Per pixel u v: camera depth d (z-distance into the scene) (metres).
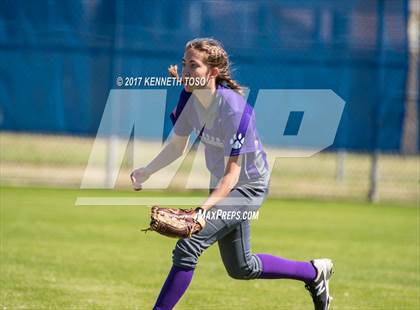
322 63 43.84
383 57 44.00
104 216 38.53
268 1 43.41
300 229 36.78
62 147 54.56
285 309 22.23
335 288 25.16
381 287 25.45
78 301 22.27
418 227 38.56
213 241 16.92
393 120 44.28
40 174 48.38
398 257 30.95
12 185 46.16
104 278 25.50
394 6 43.91
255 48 43.44
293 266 18.69
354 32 43.91
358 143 44.25
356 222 39.53
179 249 16.77
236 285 25.30
